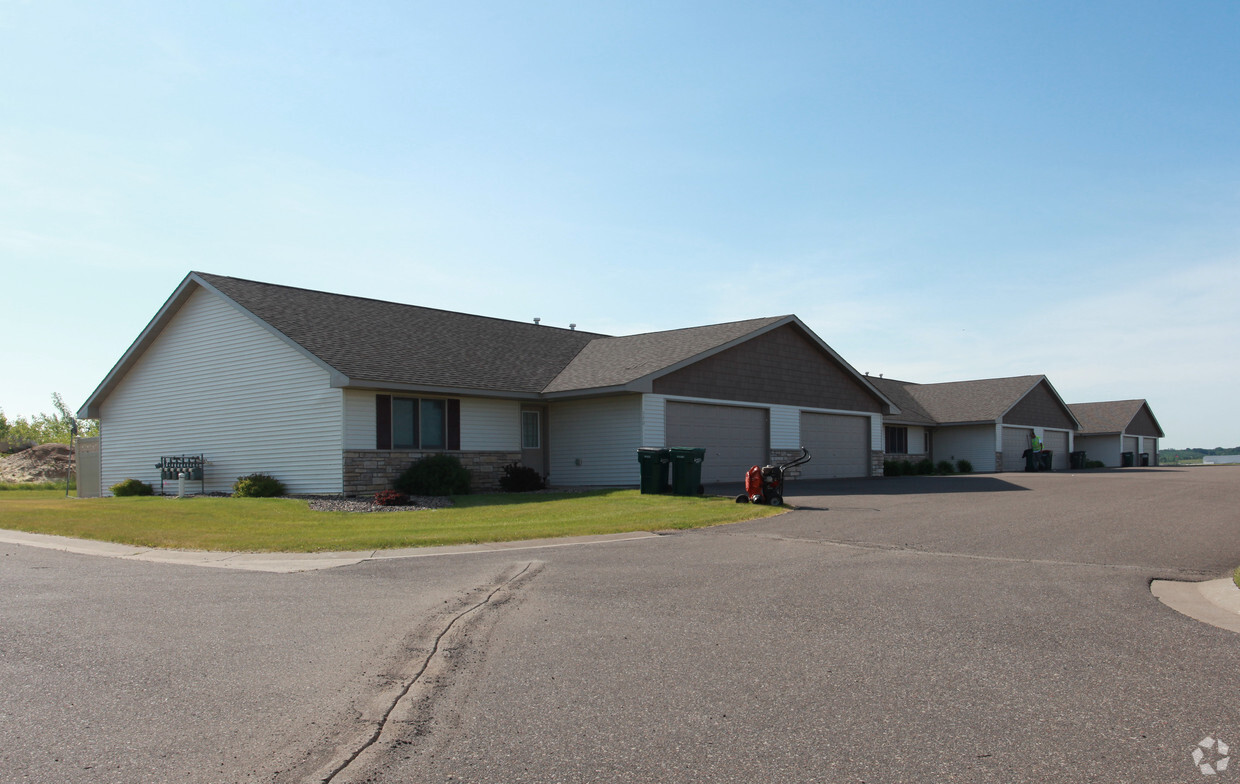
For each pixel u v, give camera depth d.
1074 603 7.78
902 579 9.01
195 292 24.38
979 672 5.70
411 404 21.91
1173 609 7.64
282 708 5.13
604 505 17.83
